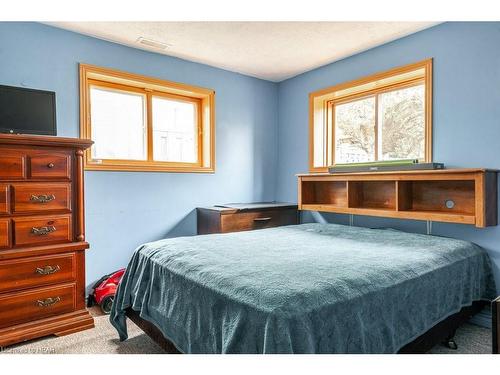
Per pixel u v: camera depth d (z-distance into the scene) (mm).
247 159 3756
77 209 2209
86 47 2697
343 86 3207
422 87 2793
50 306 2096
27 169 2010
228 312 1226
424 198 2586
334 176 2986
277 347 1031
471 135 2326
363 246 1991
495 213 2180
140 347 1984
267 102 3918
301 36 2729
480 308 2158
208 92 3422
